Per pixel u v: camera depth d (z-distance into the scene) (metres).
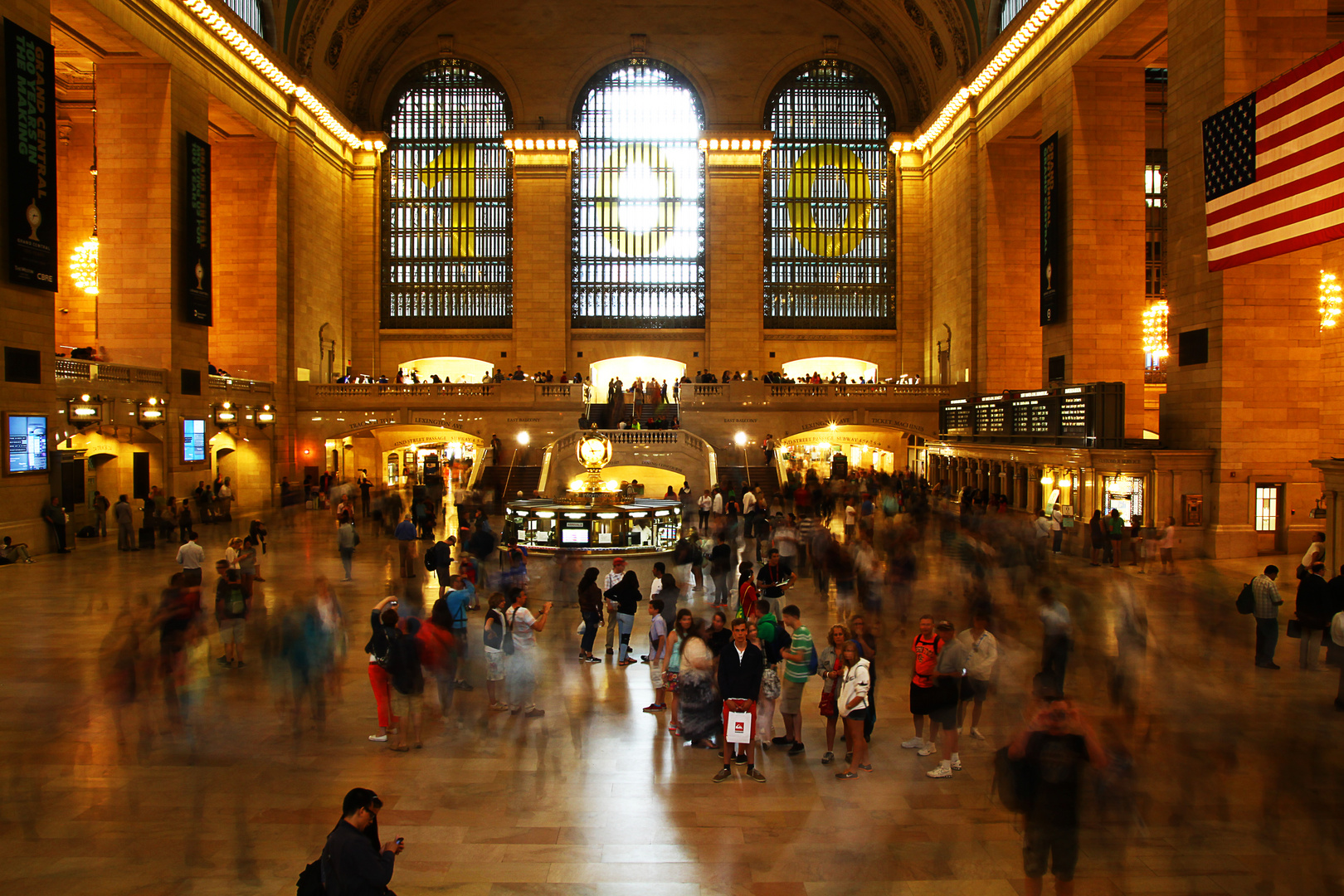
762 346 41.97
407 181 42.28
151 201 26.28
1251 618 13.95
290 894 5.89
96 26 23.67
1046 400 25.55
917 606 14.70
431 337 42.12
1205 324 20.42
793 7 41.72
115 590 16.27
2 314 19.30
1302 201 15.78
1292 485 19.91
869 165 42.81
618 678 10.97
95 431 24.09
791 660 8.45
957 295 36.44
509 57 41.56
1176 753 8.25
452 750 8.48
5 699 9.91
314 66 36.69
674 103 42.56
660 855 6.45
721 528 16.06
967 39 34.91
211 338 33.78
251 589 13.38
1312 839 6.62
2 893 5.88
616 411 35.19
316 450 35.00
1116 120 26.59
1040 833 5.51
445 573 10.34
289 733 8.91
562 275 41.53
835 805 7.29
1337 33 26.38
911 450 38.81
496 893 5.93
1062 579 17.25
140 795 7.42
